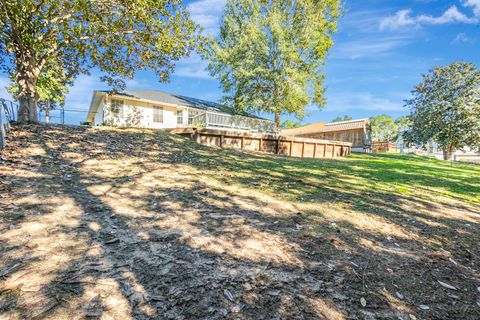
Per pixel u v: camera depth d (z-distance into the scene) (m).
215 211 3.04
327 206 3.63
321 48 18.89
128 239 2.19
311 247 2.34
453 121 22.42
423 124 24.28
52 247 1.94
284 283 1.77
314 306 1.56
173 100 19.58
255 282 1.75
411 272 2.07
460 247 2.64
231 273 1.83
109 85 12.63
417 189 5.57
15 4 6.70
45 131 7.10
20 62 8.23
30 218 2.37
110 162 5.01
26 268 1.66
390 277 1.97
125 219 2.59
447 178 7.59
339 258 2.18
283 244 2.35
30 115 8.30
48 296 1.43
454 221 3.50
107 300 1.45
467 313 1.63
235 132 10.09
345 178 6.16
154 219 2.65
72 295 1.46
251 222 2.80
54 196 2.96
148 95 18.73
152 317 1.35
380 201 4.19
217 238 2.36
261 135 10.75
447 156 25.20
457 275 2.10
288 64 18.53
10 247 1.87
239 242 2.32
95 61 10.33
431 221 3.40
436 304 1.70
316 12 19.33
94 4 7.85
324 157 13.21
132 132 9.15
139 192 3.48
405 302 1.69
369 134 26.84
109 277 1.66
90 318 1.30
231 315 1.42
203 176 4.75
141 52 9.48
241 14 19.22
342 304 1.60
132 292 1.54
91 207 2.79
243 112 23.02
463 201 4.80
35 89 8.59
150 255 1.97
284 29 18.66
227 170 5.57
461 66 22.52
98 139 7.12
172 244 2.17
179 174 4.70
